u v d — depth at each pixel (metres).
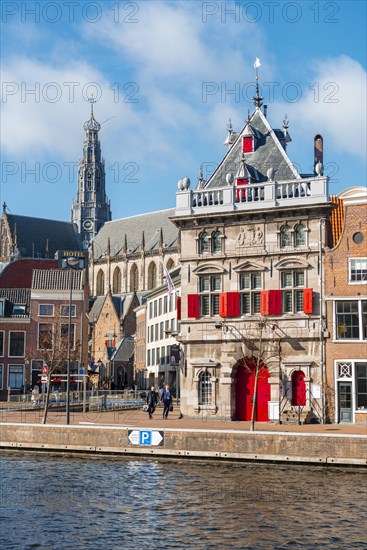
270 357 56.59
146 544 29.66
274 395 58.41
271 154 65.31
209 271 61.75
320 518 33.12
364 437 43.75
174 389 107.38
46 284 103.56
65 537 30.59
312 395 57.53
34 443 51.88
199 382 61.31
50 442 51.44
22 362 100.25
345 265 57.81
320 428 51.69
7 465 46.53
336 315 57.78
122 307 180.62
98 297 195.62
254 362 58.88
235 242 61.09
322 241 58.50
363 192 57.78
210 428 50.53
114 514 34.03
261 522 32.56
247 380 60.50
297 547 29.25
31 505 35.69
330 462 44.31
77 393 82.88
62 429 51.19
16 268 118.75
